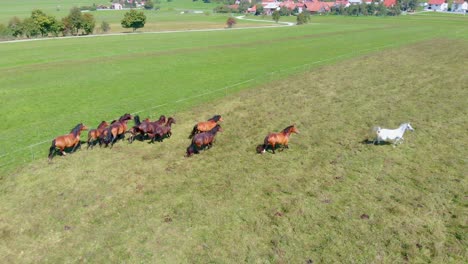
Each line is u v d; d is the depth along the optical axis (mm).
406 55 48875
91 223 14641
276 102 30375
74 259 12766
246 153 20453
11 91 38000
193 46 71438
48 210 15594
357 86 34094
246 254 12617
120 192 16828
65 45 76875
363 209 14719
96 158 20438
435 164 18047
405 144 20516
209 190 16672
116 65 51344
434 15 157000
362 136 21953
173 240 13469
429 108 26453
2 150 22547
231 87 36750
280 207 15141
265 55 57281
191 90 36469
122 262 12508
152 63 52500
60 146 20250
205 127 22328
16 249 13391
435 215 14148
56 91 37812
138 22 114500
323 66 45469
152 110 29797
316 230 13633
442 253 12234
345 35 82625
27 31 98875
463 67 39156
